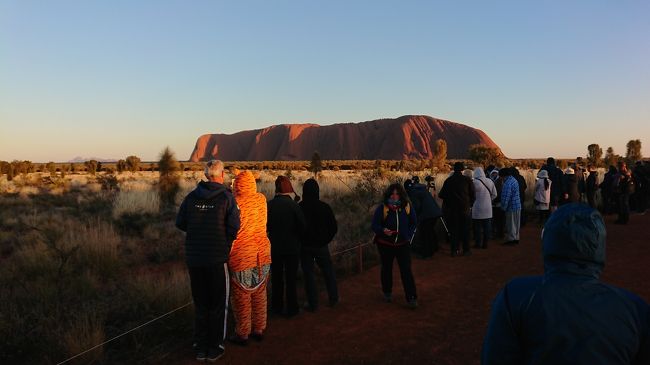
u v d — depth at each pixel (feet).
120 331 17.76
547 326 5.45
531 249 33.01
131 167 180.55
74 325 17.43
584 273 5.65
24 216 46.88
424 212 30.19
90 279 23.95
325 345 16.62
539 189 42.29
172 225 43.50
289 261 19.52
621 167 43.60
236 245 16.29
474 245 34.94
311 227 20.13
